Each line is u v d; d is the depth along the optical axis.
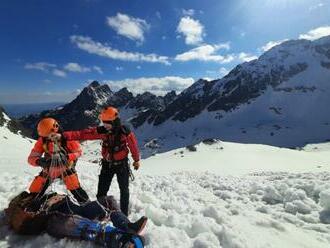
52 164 3.36
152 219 3.83
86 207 3.21
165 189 5.86
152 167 59.59
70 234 3.04
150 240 3.21
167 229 3.52
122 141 3.68
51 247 2.94
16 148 25.97
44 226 3.18
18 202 3.26
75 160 3.54
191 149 69.62
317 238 4.19
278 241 3.85
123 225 2.86
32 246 2.97
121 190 3.69
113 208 3.25
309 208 5.02
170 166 59.78
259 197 5.83
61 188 4.78
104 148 3.71
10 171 8.98
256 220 4.39
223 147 71.25
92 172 7.69
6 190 4.56
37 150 3.41
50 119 3.41
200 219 3.78
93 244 2.98
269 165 60.09
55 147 3.37
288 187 5.81
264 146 74.75
